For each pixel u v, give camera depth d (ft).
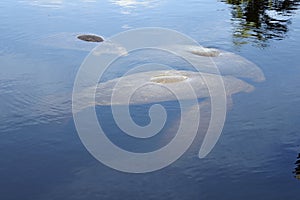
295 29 48.26
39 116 33.63
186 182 29.78
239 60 41.01
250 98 35.73
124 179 29.86
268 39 45.65
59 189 29.37
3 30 46.75
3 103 34.81
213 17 52.39
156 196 29.14
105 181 29.76
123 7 56.29
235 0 62.18
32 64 39.86
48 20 50.16
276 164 30.68
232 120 33.55
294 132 32.76
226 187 29.53
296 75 38.86
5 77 37.76
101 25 48.98
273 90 36.81
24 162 30.66
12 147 31.48
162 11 54.44
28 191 29.27
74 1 60.23
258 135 32.50
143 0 62.18
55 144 31.68
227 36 46.60
